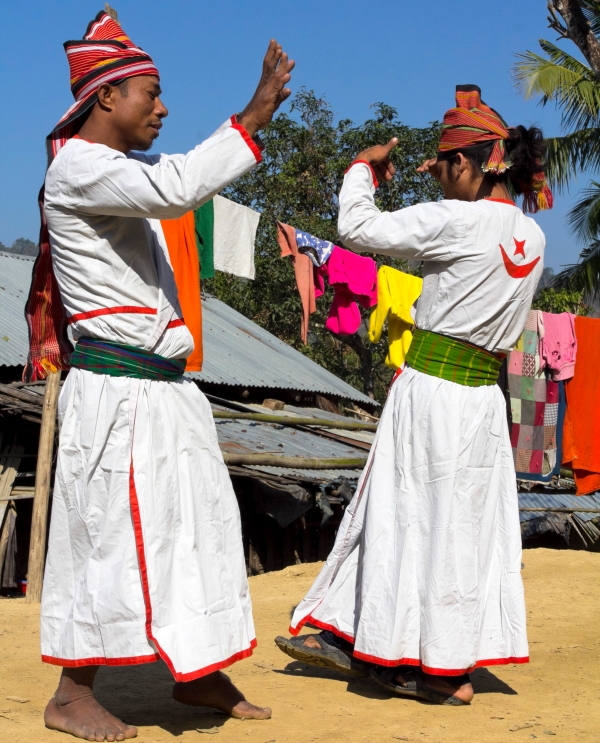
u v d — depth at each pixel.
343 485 9.77
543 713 3.04
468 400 3.14
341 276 6.28
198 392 2.80
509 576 3.24
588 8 14.12
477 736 2.76
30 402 8.69
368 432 13.63
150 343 2.65
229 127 2.50
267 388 13.66
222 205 7.38
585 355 8.67
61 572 2.68
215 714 2.96
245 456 8.98
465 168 3.23
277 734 2.73
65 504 2.67
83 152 2.56
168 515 2.61
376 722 2.88
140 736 2.70
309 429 12.34
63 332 2.90
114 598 2.54
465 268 3.11
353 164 3.38
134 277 2.65
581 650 4.00
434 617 3.06
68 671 2.75
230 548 2.76
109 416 2.61
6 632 4.35
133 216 2.55
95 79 2.63
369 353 18.75
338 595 3.37
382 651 3.10
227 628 2.66
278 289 18.28
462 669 3.06
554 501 13.93
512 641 3.22
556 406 8.65
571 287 17.27
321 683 3.40
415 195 17.14
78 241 2.60
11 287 11.92
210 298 16.75
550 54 15.99
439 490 3.09
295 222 17.95
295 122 18.67
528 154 3.21
